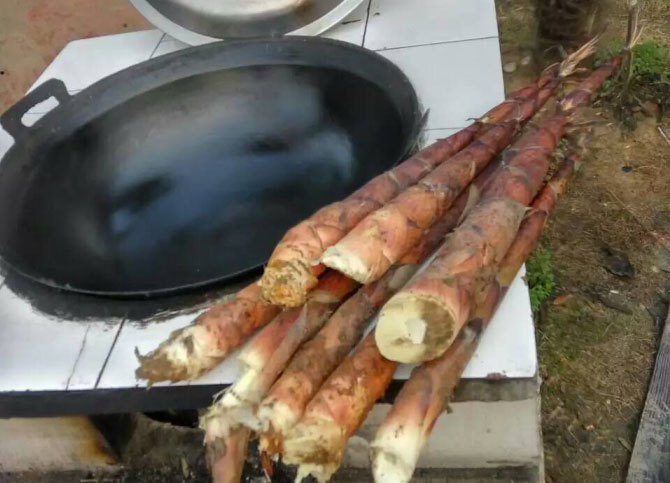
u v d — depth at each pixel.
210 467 0.79
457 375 0.75
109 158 1.40
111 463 1.31
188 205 1.41
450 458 1.13
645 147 2.00
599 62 2.08
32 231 1.16
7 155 1.24
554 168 1.13
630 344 1.52
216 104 1.50
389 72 1.30
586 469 1.33
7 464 1.33
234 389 0.76
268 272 0.77
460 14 1.55
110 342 0.97
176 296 1.00
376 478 0.67
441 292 0.68
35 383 0.94
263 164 1.47
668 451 1.29
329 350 0.75
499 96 1.28
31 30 2.44
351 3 1.59
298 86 1.46
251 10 1.61
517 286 0.91
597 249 1.73
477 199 0.95
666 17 2.41
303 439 0.68
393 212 0.81
